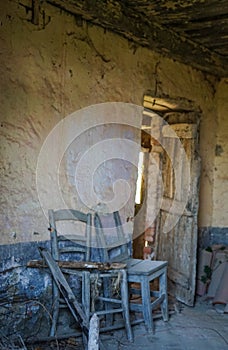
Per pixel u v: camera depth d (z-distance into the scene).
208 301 5.16
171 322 4.39
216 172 5.77
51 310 3.72
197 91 5.44
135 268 4.09
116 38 4.31
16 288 3.43
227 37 4.65
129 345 3.73
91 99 4.08
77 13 3.82
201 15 4.06
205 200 5.66
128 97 4.49
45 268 3.65
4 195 3.32
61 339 3.62
